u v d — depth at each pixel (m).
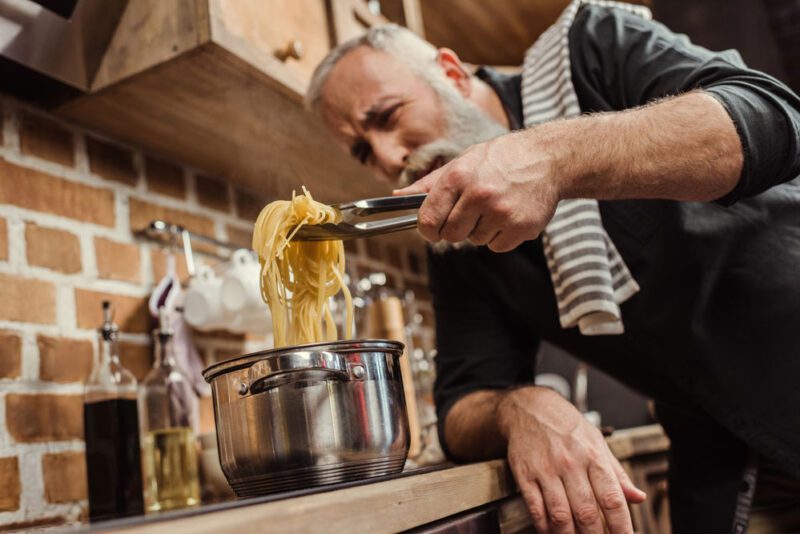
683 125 0.88
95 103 1.35
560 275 1.17
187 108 1.41
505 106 1.40
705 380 1.17
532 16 2.29
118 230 1.45
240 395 0.77
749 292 1.12
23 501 1.16
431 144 1.33
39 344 1.24
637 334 1.22
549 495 0.93
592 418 2.26
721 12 3.33
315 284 0.93
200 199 1.66
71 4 1.24
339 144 1.47
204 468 1.38
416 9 2.00
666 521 1.75
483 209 0.84
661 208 1.16
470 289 1.41
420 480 0.70
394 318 1.82
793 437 1.10
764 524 1.30
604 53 1.22
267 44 1.35
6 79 1.27
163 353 1.36
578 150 0.88
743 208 1.14
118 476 1.13
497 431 1.08
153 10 1.28
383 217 2.19
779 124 0.91
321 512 0.55
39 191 1.31
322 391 0.75
